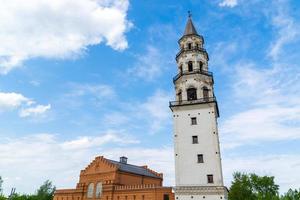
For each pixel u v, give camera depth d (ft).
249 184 303.68
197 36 209.67
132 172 279.69
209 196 156.35
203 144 170.81
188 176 164.76
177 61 208.23
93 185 276.00
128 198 238.68
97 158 288.51
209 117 177.47
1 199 336.29
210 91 189.67
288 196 293.84
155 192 224.33
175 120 184.03
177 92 195.93
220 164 165.58
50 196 357.20
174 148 175.63
